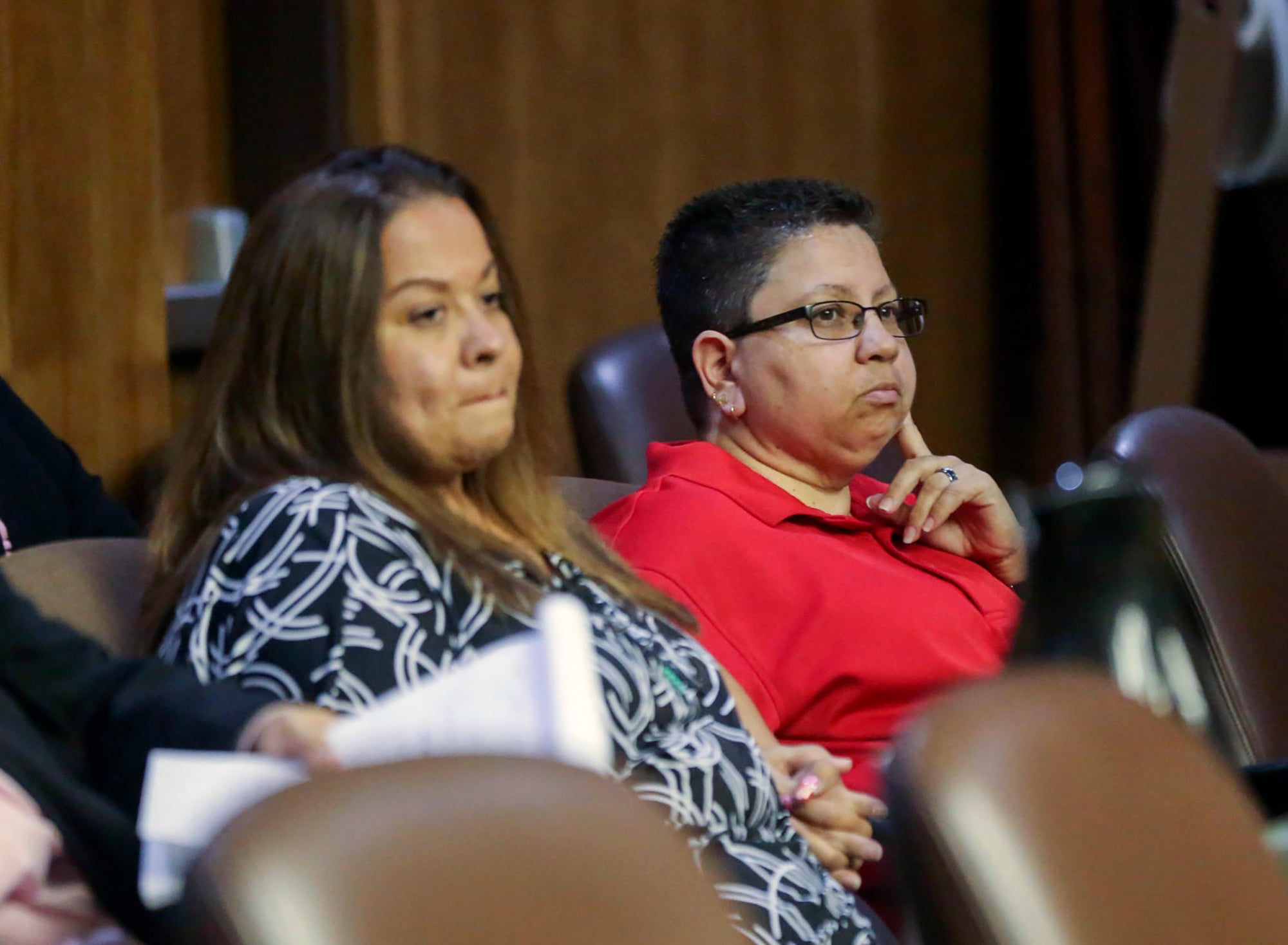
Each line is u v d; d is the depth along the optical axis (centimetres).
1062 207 1566
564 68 1376
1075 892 286
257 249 516
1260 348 1589
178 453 518
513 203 1354
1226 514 800
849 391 730
